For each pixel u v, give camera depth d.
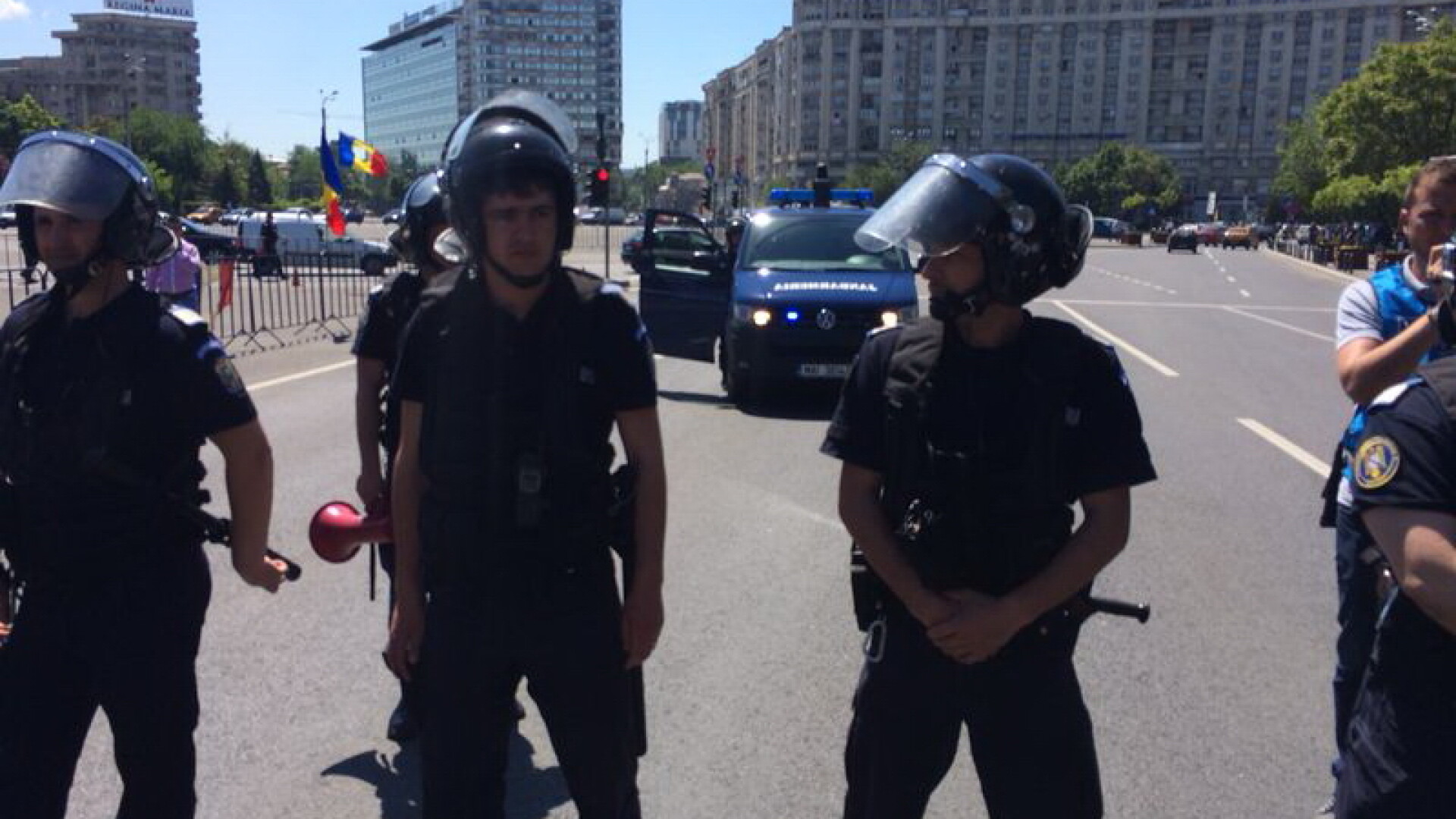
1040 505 2.16
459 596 2.34
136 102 141.50
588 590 2.37
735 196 41.16
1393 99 46.53
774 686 4.30
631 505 2.44
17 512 2.39
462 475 2.30
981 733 2.27
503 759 2.48
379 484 3.57
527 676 2.44
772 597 5.32
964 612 2.13
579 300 2.34
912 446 2.19
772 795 3.52
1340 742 3.22
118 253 2.35
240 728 3.90
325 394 11.06
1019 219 2.10
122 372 2.34
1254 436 9.65
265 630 4.80
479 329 2.30
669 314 11.77
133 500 2.37
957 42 132.50
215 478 7.40
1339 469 3.16
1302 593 5.48
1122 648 4.73
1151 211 111.25
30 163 2.31
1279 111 126.56
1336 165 49.94
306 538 6.19
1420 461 1.86
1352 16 122.44
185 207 87.75
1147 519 6.88
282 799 3.44
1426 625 1.92
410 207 3.44
